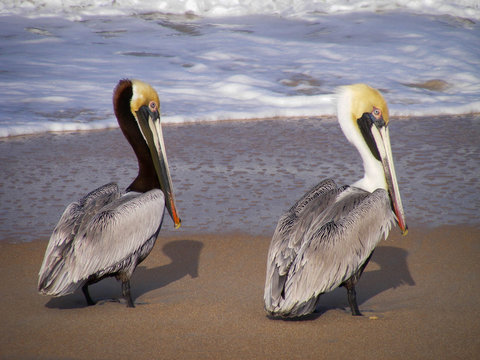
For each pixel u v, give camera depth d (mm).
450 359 5156
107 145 13125
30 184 10500
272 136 13789
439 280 7000
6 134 13695
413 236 8258
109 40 23188
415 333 5672
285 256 5660
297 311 5613
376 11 27859
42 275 5828
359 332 5715
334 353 5297
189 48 22266
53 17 26000
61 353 5281
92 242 5945
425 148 12531
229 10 27734
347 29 25000
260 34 24234
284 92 17500
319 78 18891
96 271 6012
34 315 6137
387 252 7848
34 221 8797
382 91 17641
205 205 9469
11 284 6906
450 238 8148
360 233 5785
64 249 5910
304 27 25391
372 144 6562
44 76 18516
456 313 6109
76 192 10086
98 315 6156
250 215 9031
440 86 18328
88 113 15391
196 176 10914
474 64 20312
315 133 14031
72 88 17469
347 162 11711
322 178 10734
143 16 26875
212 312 6215
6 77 18188
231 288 6859
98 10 27062
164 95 17031
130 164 11750
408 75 19281
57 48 21891
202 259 7695
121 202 6430
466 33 24141
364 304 6469
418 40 23188
